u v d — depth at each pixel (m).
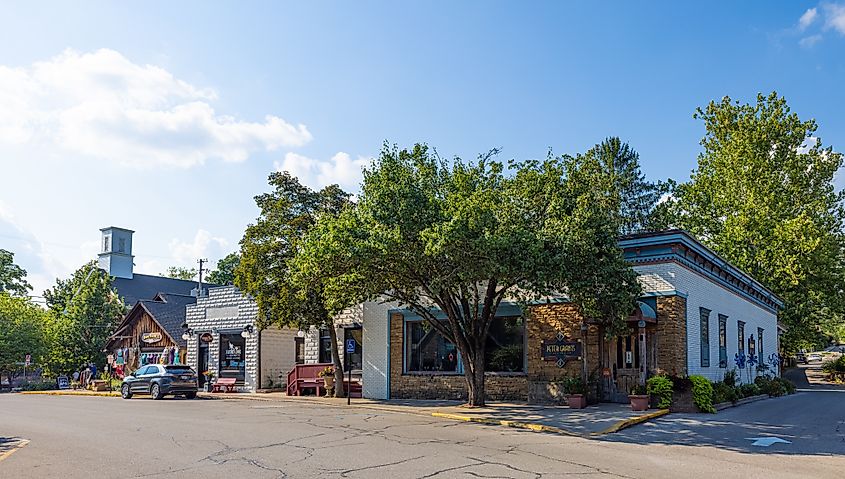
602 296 18.67
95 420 20.25
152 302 44.91
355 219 19.09
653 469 11.52
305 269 20.33
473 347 22.31
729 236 44.34
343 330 31.25
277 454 13.14
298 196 29.48
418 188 19.31
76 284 53.62
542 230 18.30
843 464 12.27
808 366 73.31
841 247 45.91
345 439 15.14
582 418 18.38
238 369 34.56
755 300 34.56
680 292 22.03
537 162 19.86
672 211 50.69
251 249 28.86
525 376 23.75
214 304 36.00
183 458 12.87
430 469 11.43
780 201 44.25
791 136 44.94
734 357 28.86
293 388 31.25
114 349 46.81
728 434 16.03
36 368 52.47
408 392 26.94
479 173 19.78
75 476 11.23
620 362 22.50
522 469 11.41
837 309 46.34
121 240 64.88
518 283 19.94
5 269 68.62
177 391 30.55
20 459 13.02
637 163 55.16
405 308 27.23
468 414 19.73
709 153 48.09
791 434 16.11
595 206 19.19
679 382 20.42
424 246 18.33
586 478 10.68
